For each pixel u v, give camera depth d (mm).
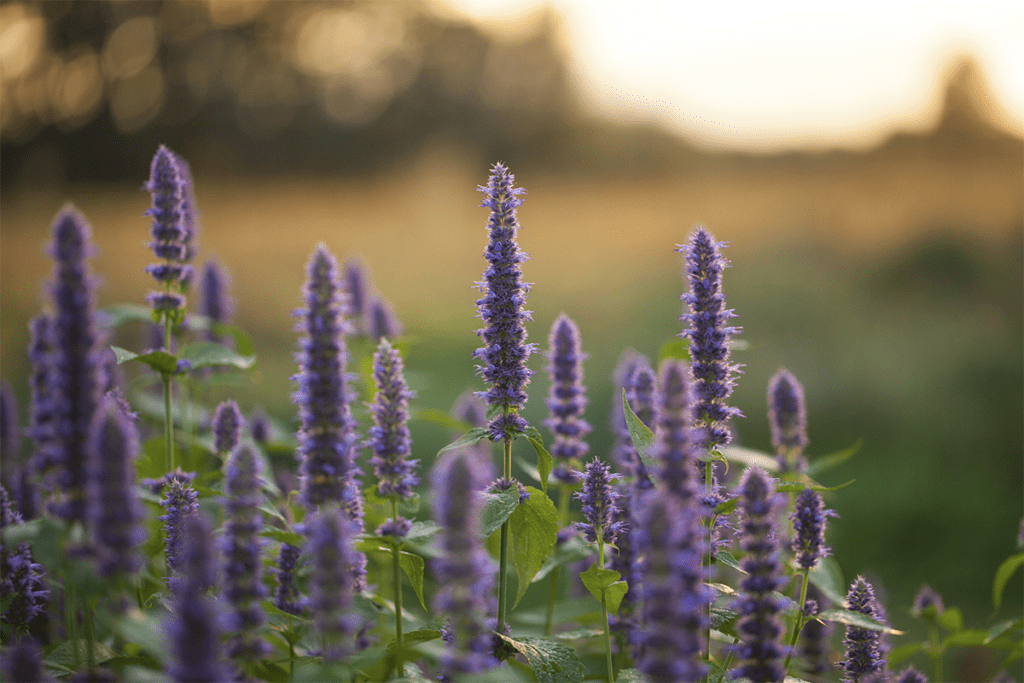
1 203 35531
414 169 59344
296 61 67000
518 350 4711
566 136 63000
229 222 39594
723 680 4016
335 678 3236
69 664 3816
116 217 31781
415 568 4465
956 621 5332
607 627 4246
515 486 4625
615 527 4570
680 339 5242
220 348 5473
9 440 5594
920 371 17359
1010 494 12273
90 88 55688
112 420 3117
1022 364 16719
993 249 24047
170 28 60188
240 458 3428
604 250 30953
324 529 3197
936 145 28547
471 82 69812
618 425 6227
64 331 3377
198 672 2717
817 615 4516
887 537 11180
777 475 5719
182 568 4129
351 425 4180
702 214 31516
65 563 3338
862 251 25594
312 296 4148
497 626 4496
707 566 4199
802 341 19875
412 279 29531
